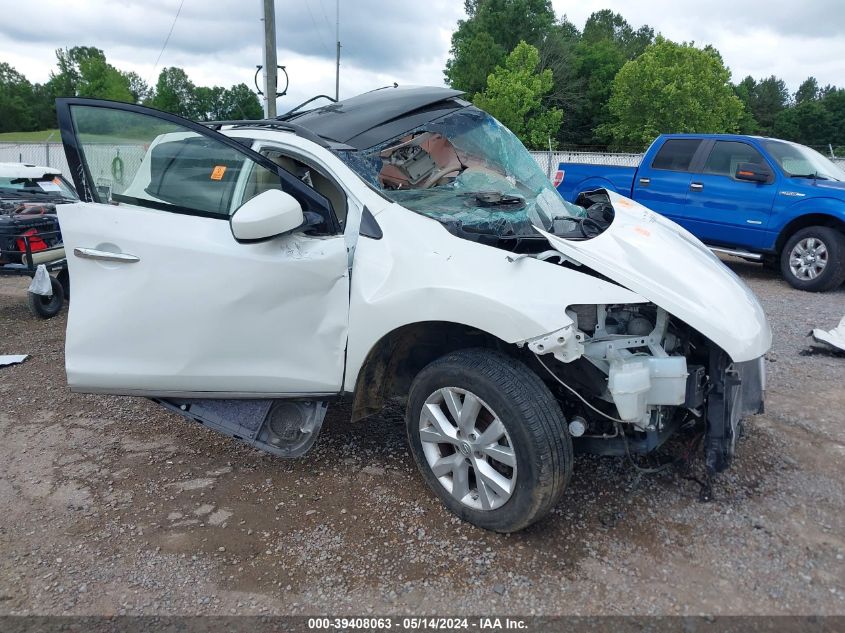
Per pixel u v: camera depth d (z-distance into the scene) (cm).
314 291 313
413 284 292
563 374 288
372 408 338
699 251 349
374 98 420
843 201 783
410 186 371
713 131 4441
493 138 421
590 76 5612
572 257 283
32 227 720
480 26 5369
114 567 281
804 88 10769
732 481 340
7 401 466
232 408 344
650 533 298
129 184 332
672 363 278
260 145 356
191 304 319
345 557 285
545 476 270
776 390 469
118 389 339
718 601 255
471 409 286
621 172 970
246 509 323
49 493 342
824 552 284
